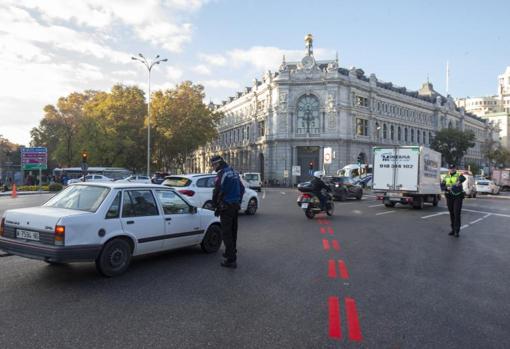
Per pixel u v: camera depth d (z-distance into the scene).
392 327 4.39
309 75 61.34
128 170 55.53
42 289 5.59
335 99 60.47
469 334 4.24
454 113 94.50
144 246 6.86
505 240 10.78
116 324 4.32
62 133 54.47
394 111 74.31
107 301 5.11
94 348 3.73
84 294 5.39
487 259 8.20
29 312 4.66
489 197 36.53
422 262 7.79
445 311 4.95
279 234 11.13
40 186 40.25
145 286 5.81
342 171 51.75
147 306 4.93
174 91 56.31
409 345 3.94
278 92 62.31
